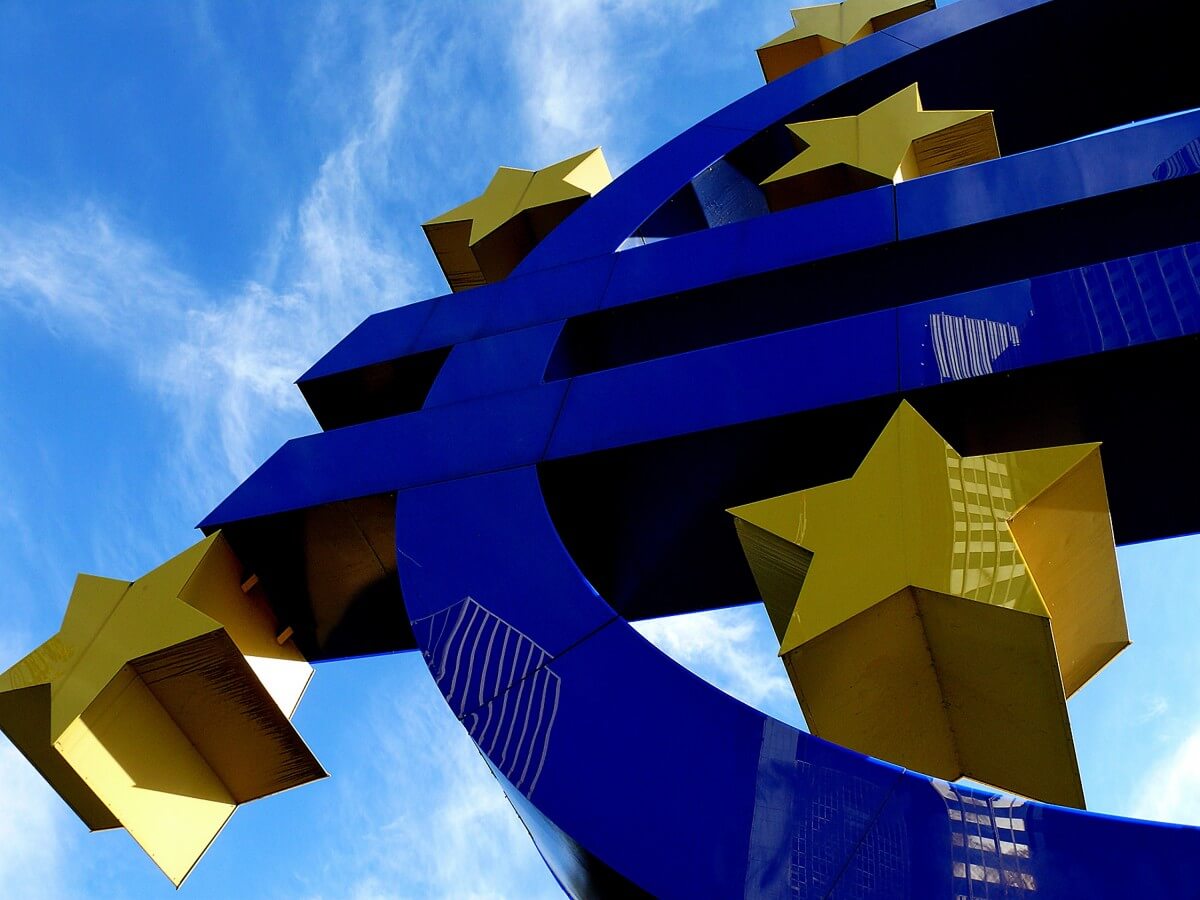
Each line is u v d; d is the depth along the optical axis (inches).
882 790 196.1
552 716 226.8
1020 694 215.2
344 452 308.8
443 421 307.7
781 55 470.6
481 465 289.9
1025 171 314.2
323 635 318.3
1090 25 386.6
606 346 344.5
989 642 212.8
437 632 253.6
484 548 267.7
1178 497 273.6
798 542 230.4
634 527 300.0
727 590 318.7
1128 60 396.8
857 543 226.5
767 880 193.0
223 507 304.7
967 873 183.8
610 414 289.1
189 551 296.8
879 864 188.4
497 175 439.8
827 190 362.6
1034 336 258.4
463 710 235.1
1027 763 221.6
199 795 283.7
